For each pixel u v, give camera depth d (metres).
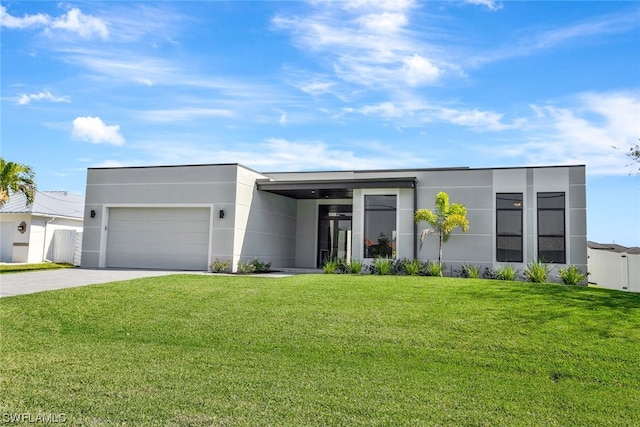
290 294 10.76
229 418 4.79
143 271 16.45
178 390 5.56
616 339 7.59
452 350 7.23
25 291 11.39
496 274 15.45
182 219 17.78
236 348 7.38
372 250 17.03
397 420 4.82
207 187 17.44
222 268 16.69
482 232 16.22
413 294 10.61
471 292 10.80
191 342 7.67
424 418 4.89
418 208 16.88
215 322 8.66
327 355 7.06
